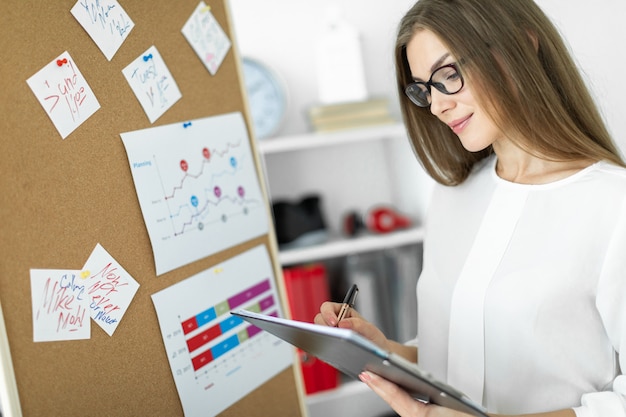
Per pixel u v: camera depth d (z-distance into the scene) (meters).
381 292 2.89
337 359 1.18
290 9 2.99
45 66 1.14
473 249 1.46
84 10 1.22
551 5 2.44
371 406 2.97
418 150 1.57
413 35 1.34
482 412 0.99
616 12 2.45
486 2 1.31
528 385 1.37
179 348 1.33
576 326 1.33
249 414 1.48
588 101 1.39
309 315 2.74
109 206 1.22
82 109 1.19
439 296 1.52
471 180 1.57
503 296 1.37
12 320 1.07
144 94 1.31
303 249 2.76
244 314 1.21
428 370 1.56
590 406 1.26
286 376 1.59
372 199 3.15
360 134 2.74
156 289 1.30
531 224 1.39
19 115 1.10
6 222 1.07
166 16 1.39
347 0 3.02
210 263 1.42
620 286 1.29
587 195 1.35
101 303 1.20
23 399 1.08
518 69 1.30
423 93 1.38
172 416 1.30
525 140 1.35
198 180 1.40
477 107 1.33
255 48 2.99
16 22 1.11
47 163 1.13
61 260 1.14
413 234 2.80
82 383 1.16
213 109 1.48
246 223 1.52
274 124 2.88
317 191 3.11
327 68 2.85
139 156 1.28
